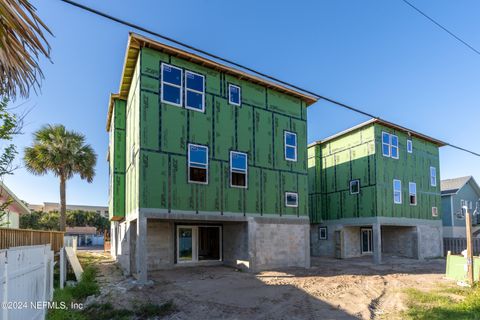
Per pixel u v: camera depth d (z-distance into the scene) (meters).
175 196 12.86
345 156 23.05
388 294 10.97
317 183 24.75
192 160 13.46
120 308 8.84
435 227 24.14
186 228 15.67
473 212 30.45
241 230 15.12
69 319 7.89
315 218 24.42
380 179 20.83
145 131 12.48
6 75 3.61
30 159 21.88
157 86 12.95
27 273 6.15
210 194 13.77
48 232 13.54
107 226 51.97
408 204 22.39
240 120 15.11
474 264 12.79
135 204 12.86
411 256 22.69
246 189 14.88
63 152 22.47
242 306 9.18
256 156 15.44
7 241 9.22
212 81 14.45
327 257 23.53
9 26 3.28
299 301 9.77
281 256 15.66
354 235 23.58
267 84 15.91
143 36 12.45
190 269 14.70
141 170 12.20
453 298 10.18
